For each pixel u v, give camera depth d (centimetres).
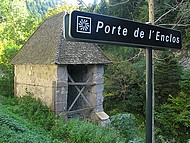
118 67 1702
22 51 1542
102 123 1211
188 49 1527
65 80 1179
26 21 3052
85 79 1345
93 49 1315
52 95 1168
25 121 1016
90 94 1305
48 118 1084
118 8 2144
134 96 1636
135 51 1797
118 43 228
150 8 858
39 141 733
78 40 203
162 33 271
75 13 197
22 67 1450
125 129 1162
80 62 1194
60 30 1277
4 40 2834
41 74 1259
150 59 258
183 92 1358
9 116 938
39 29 1569
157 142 1219
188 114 1273
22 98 1348
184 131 1309
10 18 3095
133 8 2002
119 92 1709
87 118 1275
